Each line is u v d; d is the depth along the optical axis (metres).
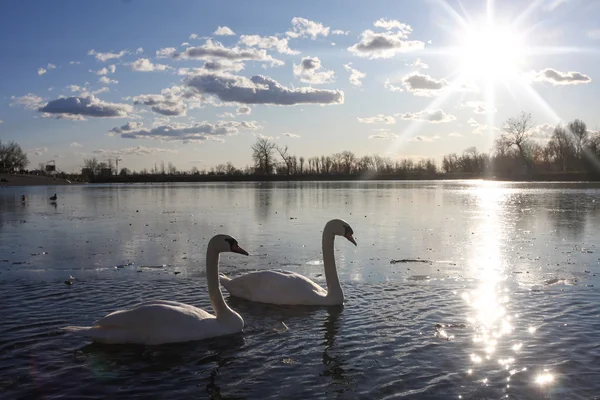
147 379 5.82
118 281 10.63
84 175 132.25
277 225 21.02
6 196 48.69
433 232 18.70
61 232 18.92
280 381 5.76
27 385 5.64
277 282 9.16
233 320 7.47
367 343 6.93
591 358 6.32
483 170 129.75
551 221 22.31
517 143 102.44
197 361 6.34
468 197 40.88
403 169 137.50
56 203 36.66
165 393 5.47
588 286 10.18
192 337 7.04
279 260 13.23
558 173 99.19
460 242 16.20
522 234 18.08
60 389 5.55
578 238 17.06
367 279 10.95
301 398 5.34
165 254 13.98
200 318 7.28
